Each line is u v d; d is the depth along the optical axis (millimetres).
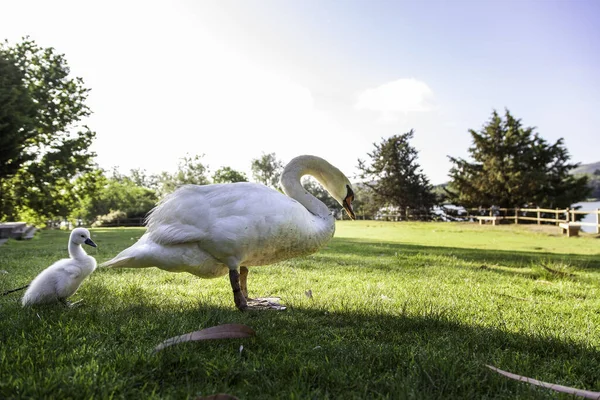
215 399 670
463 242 5723
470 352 940
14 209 9094
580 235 7113
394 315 1256
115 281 1833
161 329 1039
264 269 2297
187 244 1293
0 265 2344
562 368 890
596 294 1801
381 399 711
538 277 2303
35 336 962
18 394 668
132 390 705
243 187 1343
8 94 6113
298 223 1353
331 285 1849
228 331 928
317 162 1659
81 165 9086
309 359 871
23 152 6922
